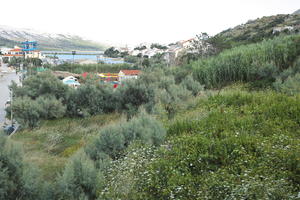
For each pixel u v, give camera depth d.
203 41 47.38
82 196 4.32
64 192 4.34
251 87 17.27
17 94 17.81
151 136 6.95
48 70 20.27
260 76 19.17
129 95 15.37
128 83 16.00
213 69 21.73
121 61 102.56
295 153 4.52
